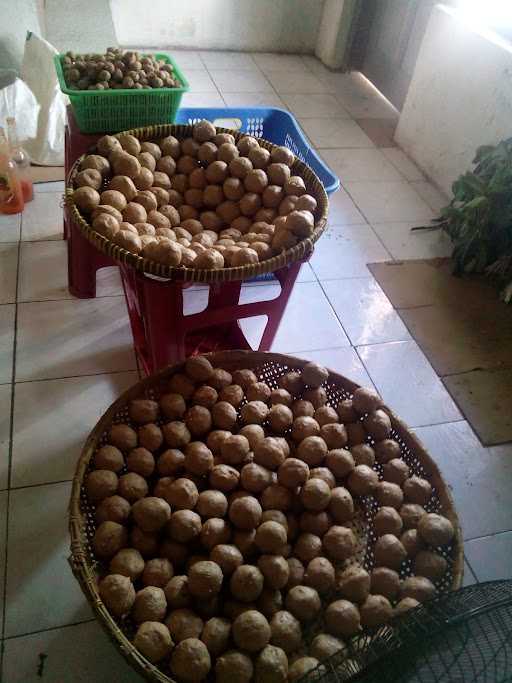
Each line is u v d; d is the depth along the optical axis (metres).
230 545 0.92
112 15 2.85
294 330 1.70
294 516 1.03
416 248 2.11
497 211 1.83
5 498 1.20
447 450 1.46
